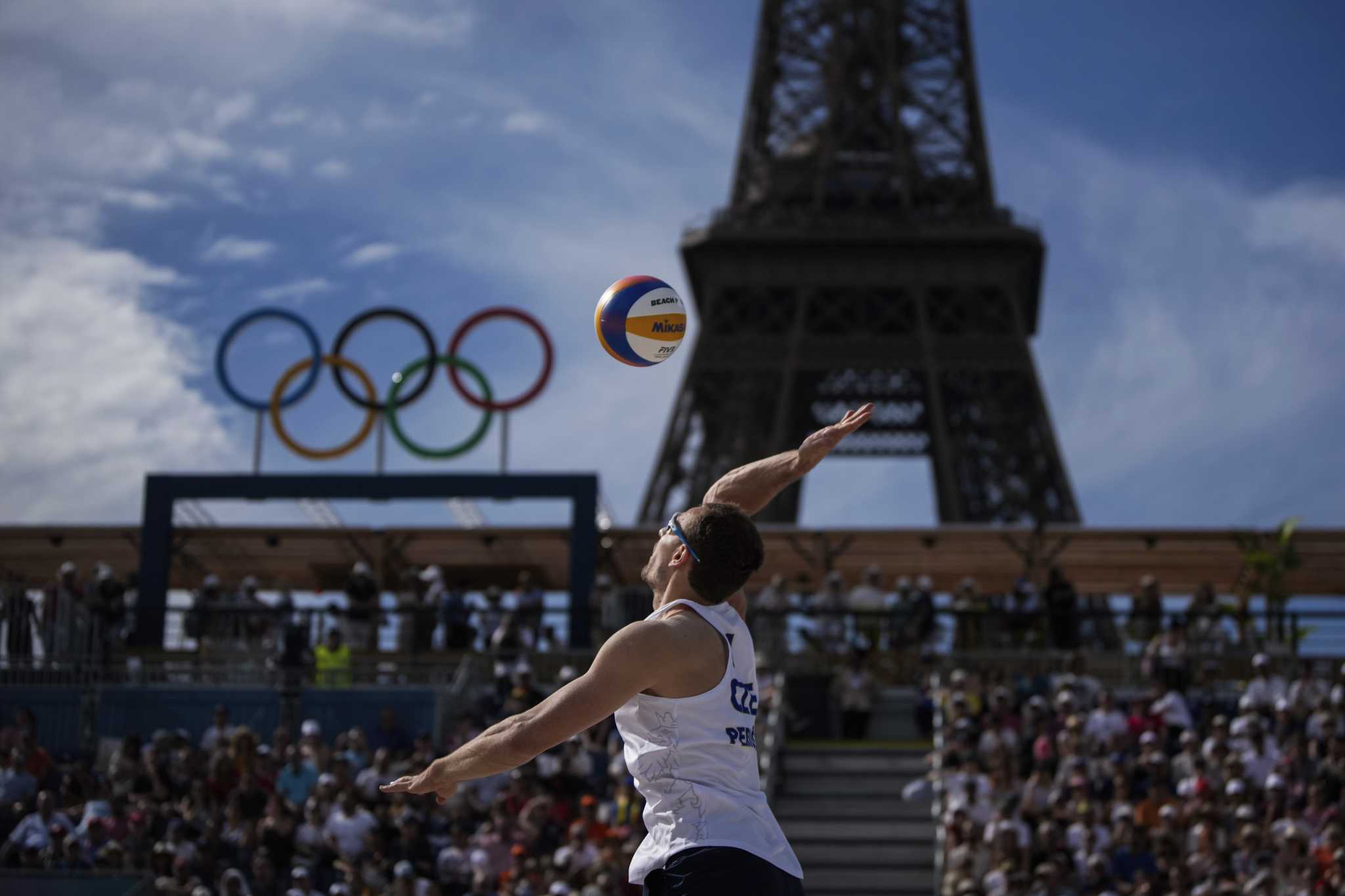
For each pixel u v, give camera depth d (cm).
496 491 3288
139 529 3772
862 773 2538
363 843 2208
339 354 3528
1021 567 4056
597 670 515
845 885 2278
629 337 670
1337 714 2447
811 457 619
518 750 509
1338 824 2098
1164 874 1994
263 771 2380
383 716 2720
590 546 3244
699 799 526
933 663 2927
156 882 1928
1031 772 2369
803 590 3666
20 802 2331
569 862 2114
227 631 3109
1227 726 2534
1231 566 4028
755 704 548
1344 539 3538
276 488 3331
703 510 558
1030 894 1973
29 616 2897
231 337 3534
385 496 3309
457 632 3127
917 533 3666
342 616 3000
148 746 2780
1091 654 2983
